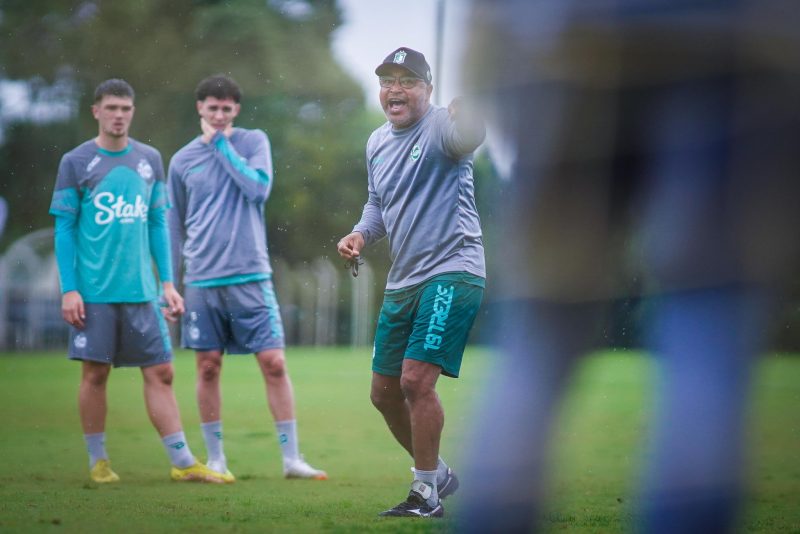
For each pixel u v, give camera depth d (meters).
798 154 4.27
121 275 14.08
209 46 47.22
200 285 14.99
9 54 53.22
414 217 10.71
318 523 9.09
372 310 79.44
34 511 9.83
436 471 10.33
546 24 4.26
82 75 52.78
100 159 14.23
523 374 4.30
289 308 77.69
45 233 68.38
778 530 8.91
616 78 4.25
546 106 4.30
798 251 4.31
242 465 16.31
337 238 65.69
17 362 50.34
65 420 22.67
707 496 4.09
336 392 33.22
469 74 4.43
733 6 4.18
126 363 14.11
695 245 4.30
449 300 10.52
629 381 37.06
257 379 39.59
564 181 4.32
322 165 62.44
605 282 4.40
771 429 21.00
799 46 4.21
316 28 50.22
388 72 10.69
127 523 8.87
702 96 4.24
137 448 18.12
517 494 4.17
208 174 15.07
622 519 9.30
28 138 56.47
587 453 17.03
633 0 4.20
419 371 10.43
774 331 4.38
